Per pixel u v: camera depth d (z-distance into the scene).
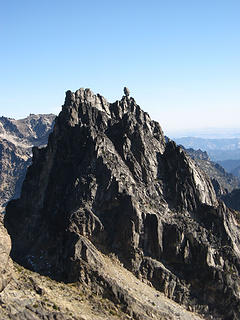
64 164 125.50
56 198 119.62
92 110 134.50
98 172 113.50
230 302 98.56
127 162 120.50
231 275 102.56
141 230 105.50
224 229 112.81
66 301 77.00
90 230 103.62
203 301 99.69
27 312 66.06
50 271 99.00
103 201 108.81
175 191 118.81
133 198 107.19
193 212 117.19
